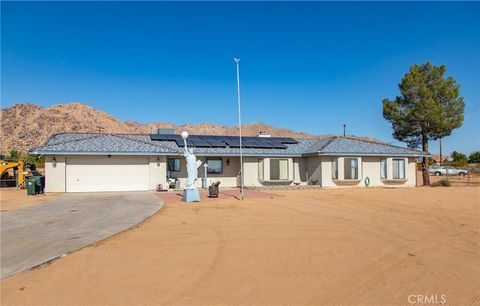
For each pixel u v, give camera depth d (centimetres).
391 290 653
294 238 1062
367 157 3147
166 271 763
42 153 2483
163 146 2806
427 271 759
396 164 3238
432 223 1331
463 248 954
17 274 749
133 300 614
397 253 900
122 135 3184
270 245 979
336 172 3009
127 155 2638
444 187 3112
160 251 920
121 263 820
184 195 1977
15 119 10694
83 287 674
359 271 759
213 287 670
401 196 2269
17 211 1612
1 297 629
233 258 856
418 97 3544
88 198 2141
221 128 14075
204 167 2947
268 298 618
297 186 2958
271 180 3048
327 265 801
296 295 630
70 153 2508
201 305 591
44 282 702
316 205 1814
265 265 802
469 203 1923
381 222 1341
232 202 1925
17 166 3197
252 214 1511
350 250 927
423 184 3525
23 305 596
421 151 3344
